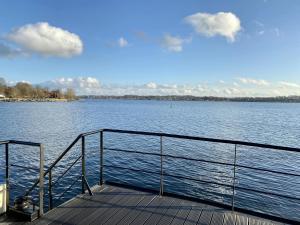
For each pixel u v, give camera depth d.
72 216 3.41
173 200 3.91
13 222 3.27
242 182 10.49
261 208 8.29
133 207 3.68
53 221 3.29
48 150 16.47
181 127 30.47
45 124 32.59
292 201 8.73
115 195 4.09
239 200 8.81
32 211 3.35
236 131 27.34
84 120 38.78
